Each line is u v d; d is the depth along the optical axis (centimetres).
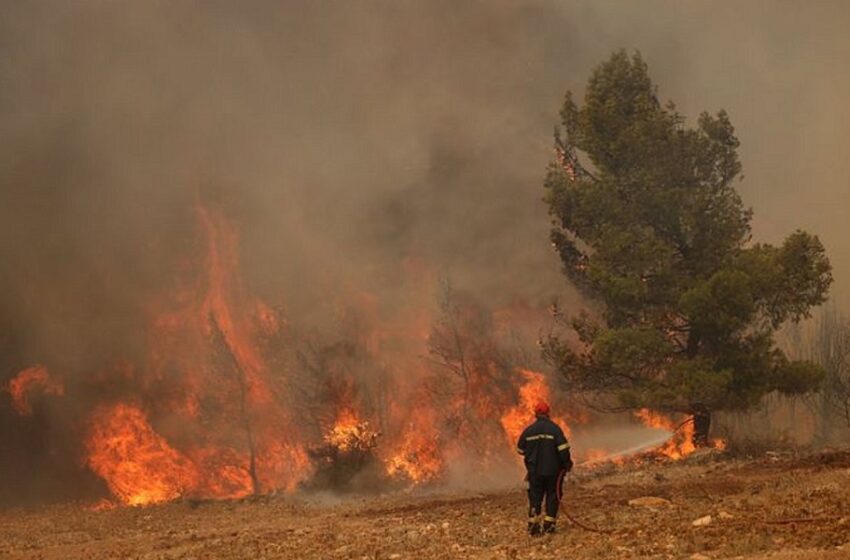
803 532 1312
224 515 2614
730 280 2689
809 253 2820
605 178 2905
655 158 2886
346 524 2023
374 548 1588
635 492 2008
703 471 2353
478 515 1919
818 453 2441
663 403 2722
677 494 1906
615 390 2906
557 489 1506
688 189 2878
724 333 2773
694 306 2719
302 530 1980
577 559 1291
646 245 2816
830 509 1510
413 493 2883
